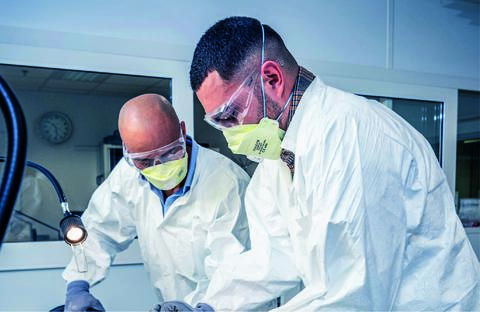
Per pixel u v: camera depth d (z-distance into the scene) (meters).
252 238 1.14
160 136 1.01
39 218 2.17
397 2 1.94
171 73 1.57
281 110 0.96
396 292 0.85
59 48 1.42
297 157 0.90
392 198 0.83
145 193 1.25
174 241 1.25
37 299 1.47
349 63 1.84
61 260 1.49
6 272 1.44
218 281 1.03
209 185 1.24
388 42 1.92
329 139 0.84
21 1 1.38
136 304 1.60
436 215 0.91
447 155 2.08
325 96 0.94
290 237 1.10
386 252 0.82
